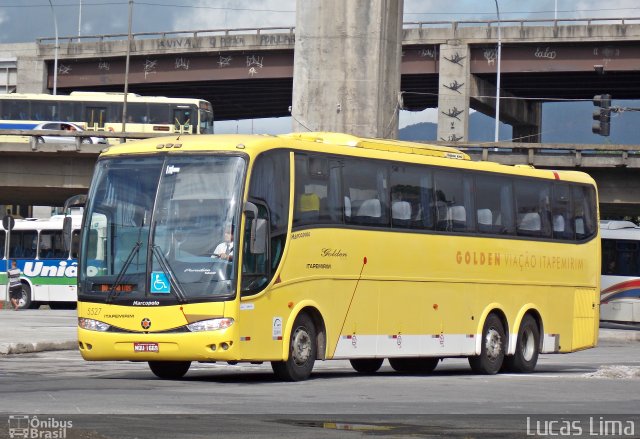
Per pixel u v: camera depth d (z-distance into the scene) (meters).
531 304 52.25
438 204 47.56
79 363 48.22
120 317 38.50
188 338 37.75
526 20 171.88
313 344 41.34
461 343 48.28
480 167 50.06
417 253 46.19
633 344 84.88
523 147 105.69
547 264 53.59
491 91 189.88
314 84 76.81
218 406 29.73
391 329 44.84
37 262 108.00
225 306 37.69
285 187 40.28
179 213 38.78
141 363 49.31
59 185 116.31
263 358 38.91
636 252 102.00
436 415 28.83
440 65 177.50
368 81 76.38
